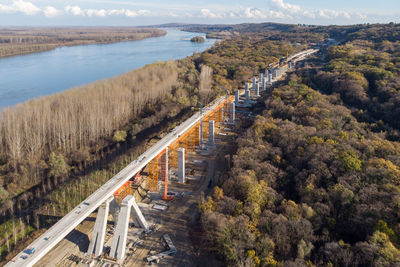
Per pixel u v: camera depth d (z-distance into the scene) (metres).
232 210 134.62
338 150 160.62
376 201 122.88
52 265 120.56
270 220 124.88
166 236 136.50
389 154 159.12
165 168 168.00
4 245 129.12
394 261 97.12
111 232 138.00
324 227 122.12
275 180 153.50
